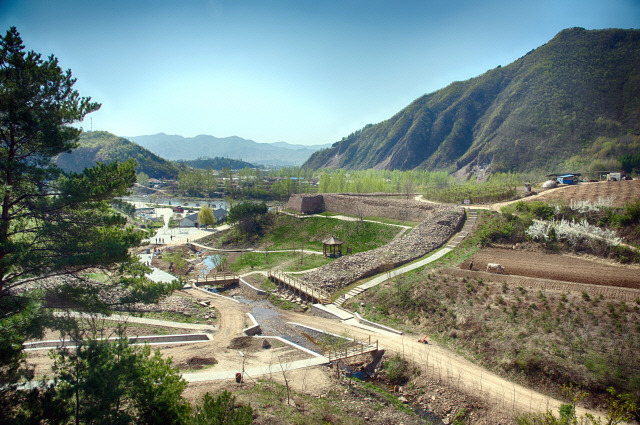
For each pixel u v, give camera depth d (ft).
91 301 64.08
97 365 48.24
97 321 100.01
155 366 54.03
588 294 100.73
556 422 58.08
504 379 83.46
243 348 100.83
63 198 62.69
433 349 97.96
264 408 66.74
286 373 86.89
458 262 142.31
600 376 74.79
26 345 84.74
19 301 58.85
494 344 92.53
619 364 75.97
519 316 97.66
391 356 95.71
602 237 136.05
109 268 65.26
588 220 153.99
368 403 78.64
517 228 160.86
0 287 60.39
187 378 79.87
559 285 108.27
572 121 621.72
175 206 541.75
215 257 232.32
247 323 123.03
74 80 68.69
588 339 84.12
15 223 64.75
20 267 61.52
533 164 594.65
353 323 120.88
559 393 76.64
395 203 234.58
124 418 47.19
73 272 63.31
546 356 82.74
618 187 215.51
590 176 367.86
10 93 58.23
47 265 61.21
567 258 134.72
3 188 61.31
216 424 46.80
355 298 137.28
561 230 145.07
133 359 51.29
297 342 109.91
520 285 112.57
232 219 270.26
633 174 388.37
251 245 248.32
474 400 77.30
